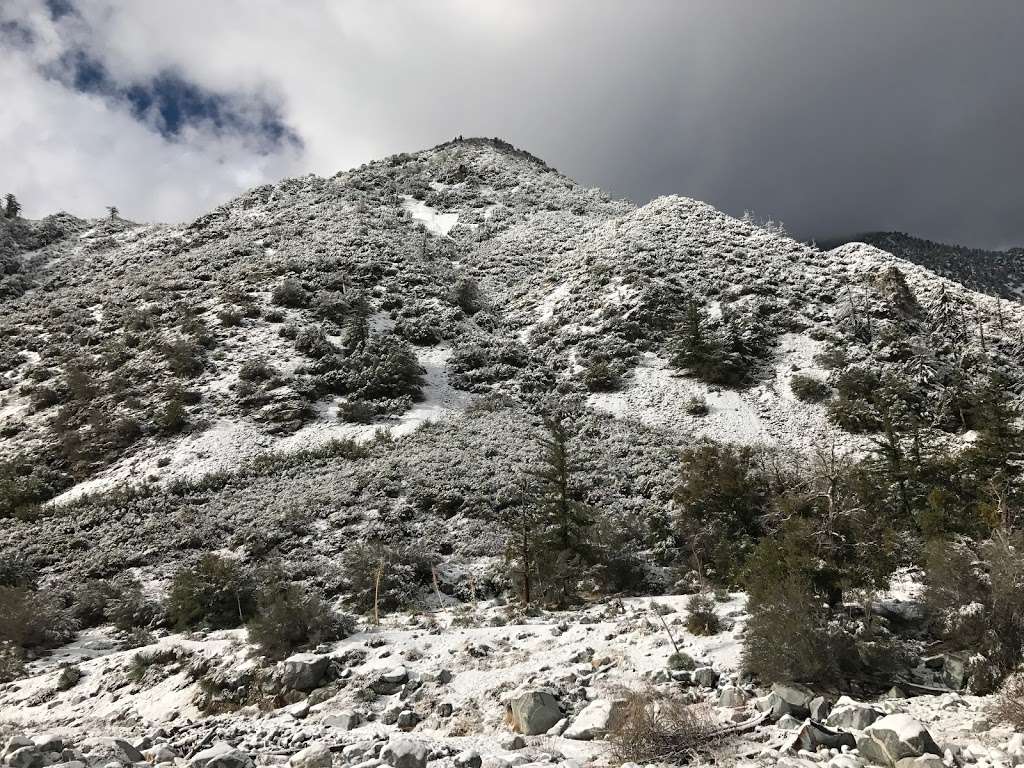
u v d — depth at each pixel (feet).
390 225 296.92
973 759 21.75
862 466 89.51
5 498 120.88
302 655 42.91
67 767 23.44
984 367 159.63
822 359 166.71
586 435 140.56
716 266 220.64
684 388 164.04
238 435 141.18
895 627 37.55
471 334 198.80
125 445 139.03
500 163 422.82
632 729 26.89
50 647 68.80
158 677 48.42
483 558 88.69
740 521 77.56
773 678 31.09
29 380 169.89
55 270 292.20
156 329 184.75
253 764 26.32
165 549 96.12
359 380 162.20
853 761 21.62
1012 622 30.83
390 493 108.88
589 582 75.66
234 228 296.71
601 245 253.65
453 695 36.24
